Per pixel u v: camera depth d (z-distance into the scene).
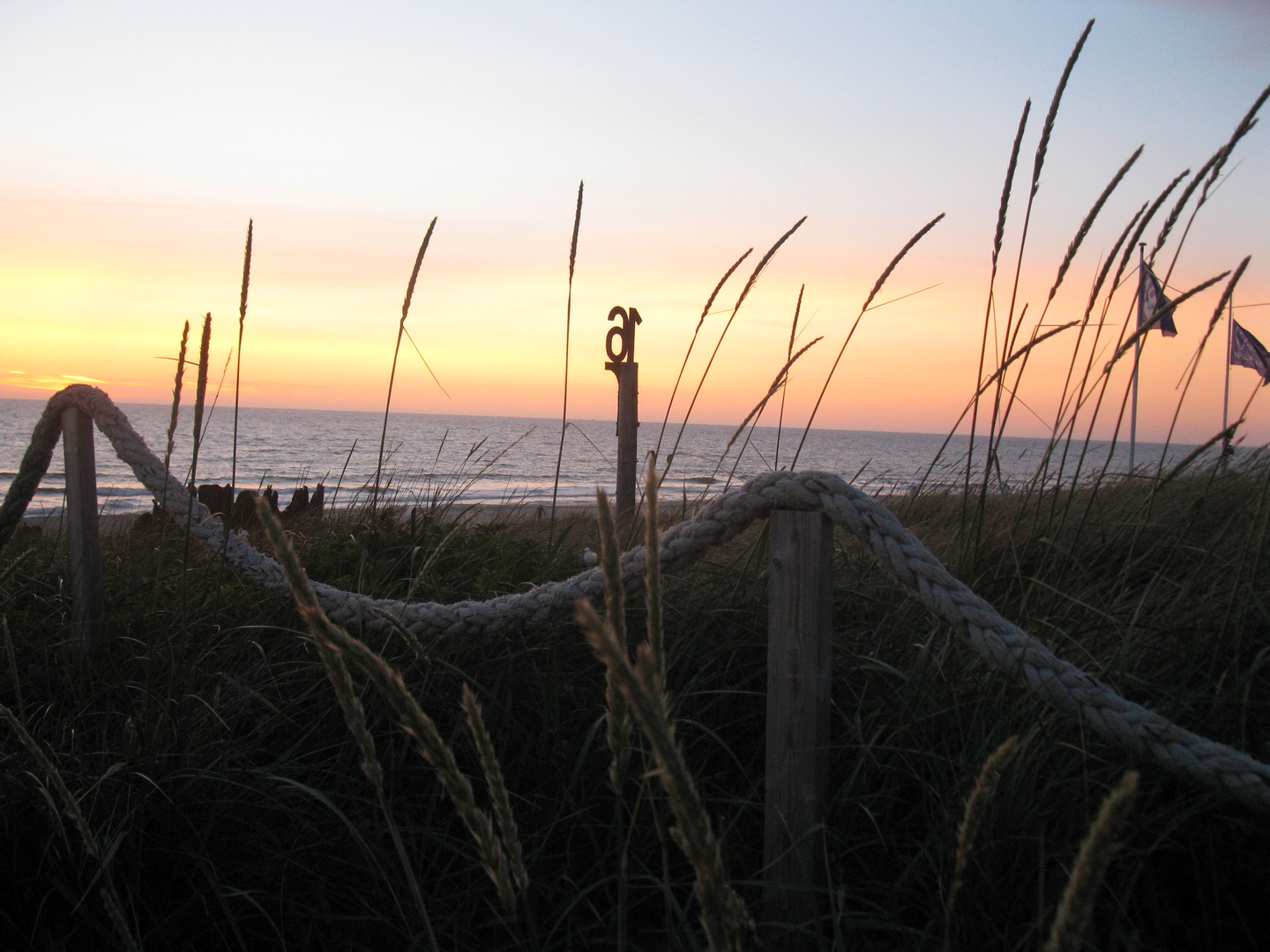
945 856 1.70
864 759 2.00
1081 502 3.19
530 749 2.25
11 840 1.87
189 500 2.46
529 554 3.29
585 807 1.97
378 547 3.36
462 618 2.25
